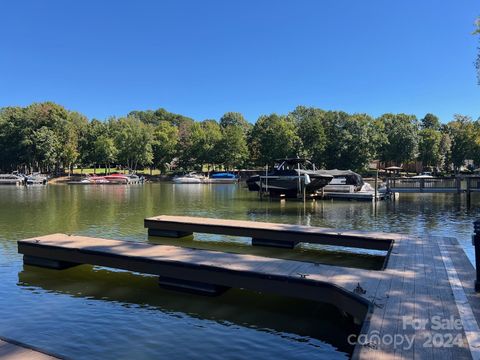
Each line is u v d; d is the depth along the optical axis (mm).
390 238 12477
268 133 73312
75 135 73188
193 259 9586
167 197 37844
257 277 8383
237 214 24656
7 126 72562
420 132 81750
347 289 7387
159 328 7484
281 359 6316
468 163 73812
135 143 75312
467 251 13375
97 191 47062
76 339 7012
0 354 5223
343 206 29516
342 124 72438
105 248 10883
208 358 6332
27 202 32375
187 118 148250
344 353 6520
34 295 9336
